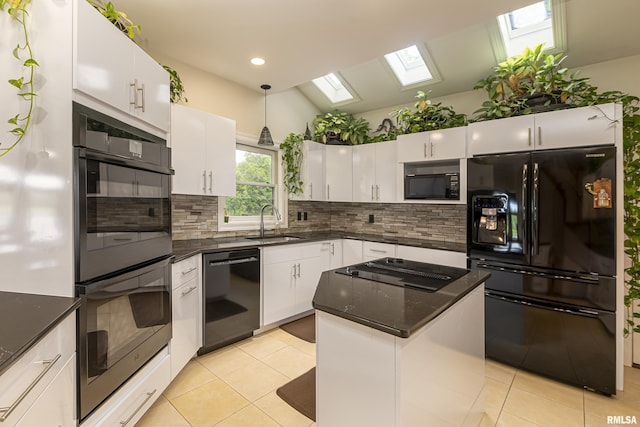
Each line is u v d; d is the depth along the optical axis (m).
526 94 2.59
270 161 3.88
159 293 1.86
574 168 2.17
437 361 1.25
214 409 1.90
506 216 2.46
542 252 2.30
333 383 1.21
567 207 2.20
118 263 1.50
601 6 2.20
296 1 1.97
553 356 2.26
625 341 2.50
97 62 1.37
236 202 3.54
